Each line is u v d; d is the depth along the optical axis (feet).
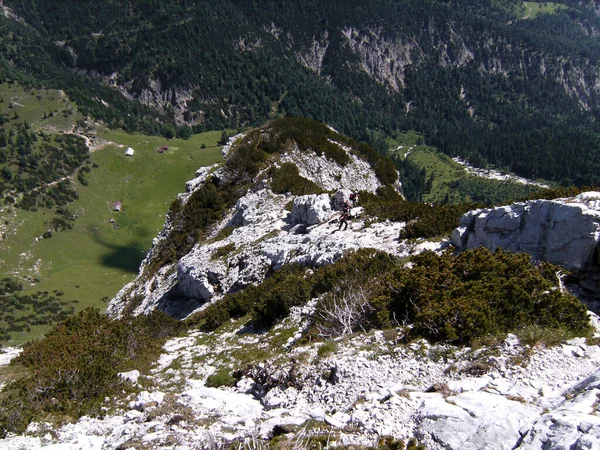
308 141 159.33
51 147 577.02
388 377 38.60
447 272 50.62
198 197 142.72
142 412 42.50
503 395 32.73
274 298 68.44
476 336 40.37
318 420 34.53
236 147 160.35
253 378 48.29
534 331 39.19
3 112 630.33
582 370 34.58
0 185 498.28
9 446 39.78
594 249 49.08
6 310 329.72
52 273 412.57
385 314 48.67
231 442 33.68
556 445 26.17
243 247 104.01
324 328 54.44
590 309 46.03
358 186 158.10
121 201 545.03
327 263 77.20
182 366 58.80
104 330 65.46
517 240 55.67
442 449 28.50
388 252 70.28
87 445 37.93
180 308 102.32
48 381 48.67
